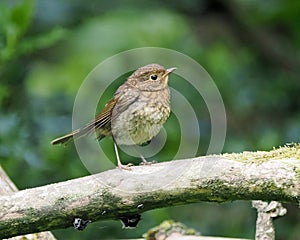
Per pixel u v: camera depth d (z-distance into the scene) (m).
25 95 12.83
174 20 14.40
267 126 14.03
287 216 11.98
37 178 11.00
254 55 15.28
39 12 13.84
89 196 6.29
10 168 10.84
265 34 15.41
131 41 13.70
